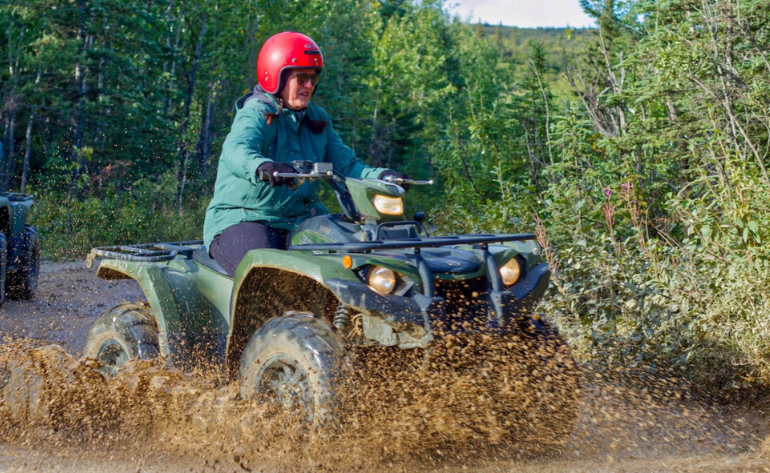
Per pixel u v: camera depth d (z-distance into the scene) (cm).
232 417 332
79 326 701
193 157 2644
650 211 827
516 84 1348
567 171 919
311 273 324
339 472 313
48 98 2559
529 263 377
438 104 5128
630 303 544
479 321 345
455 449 348
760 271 501
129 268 407
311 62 416
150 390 362
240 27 2956
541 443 361
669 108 863
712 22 809
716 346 495
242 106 429
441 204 1097
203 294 407
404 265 332
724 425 411
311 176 362
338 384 311
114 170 2402
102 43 2744
